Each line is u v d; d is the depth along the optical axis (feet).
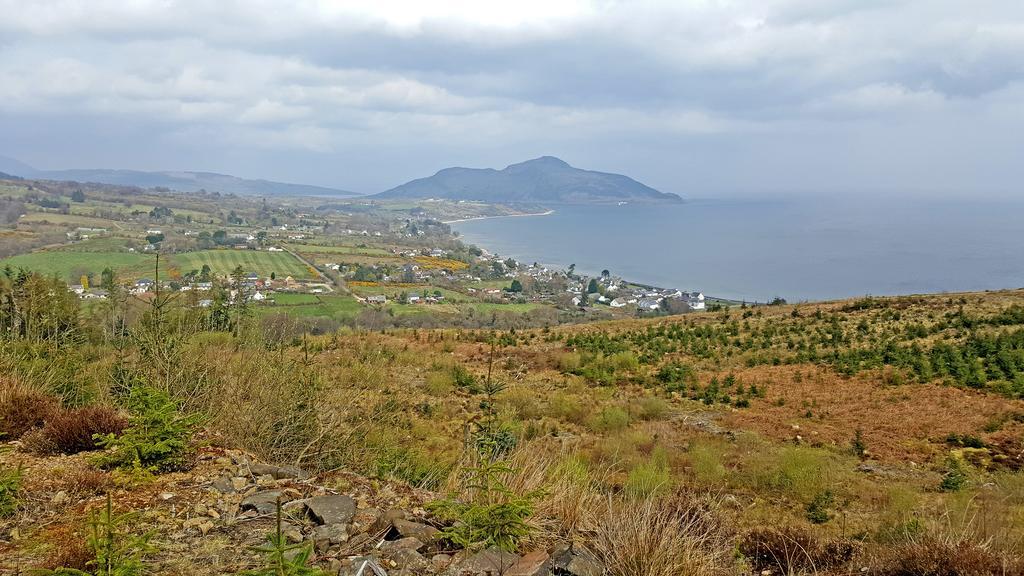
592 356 77.25
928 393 53.72
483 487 12.02
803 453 35.09
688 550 12.11
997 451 39.37
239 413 18.53
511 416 44.52
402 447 22.09
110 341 30.32
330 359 32.53
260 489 13.87
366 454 19.39
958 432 43.50
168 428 14.64
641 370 71.72
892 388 56.54
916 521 19.63
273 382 20.22
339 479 15.25
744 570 14.37
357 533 11.76
